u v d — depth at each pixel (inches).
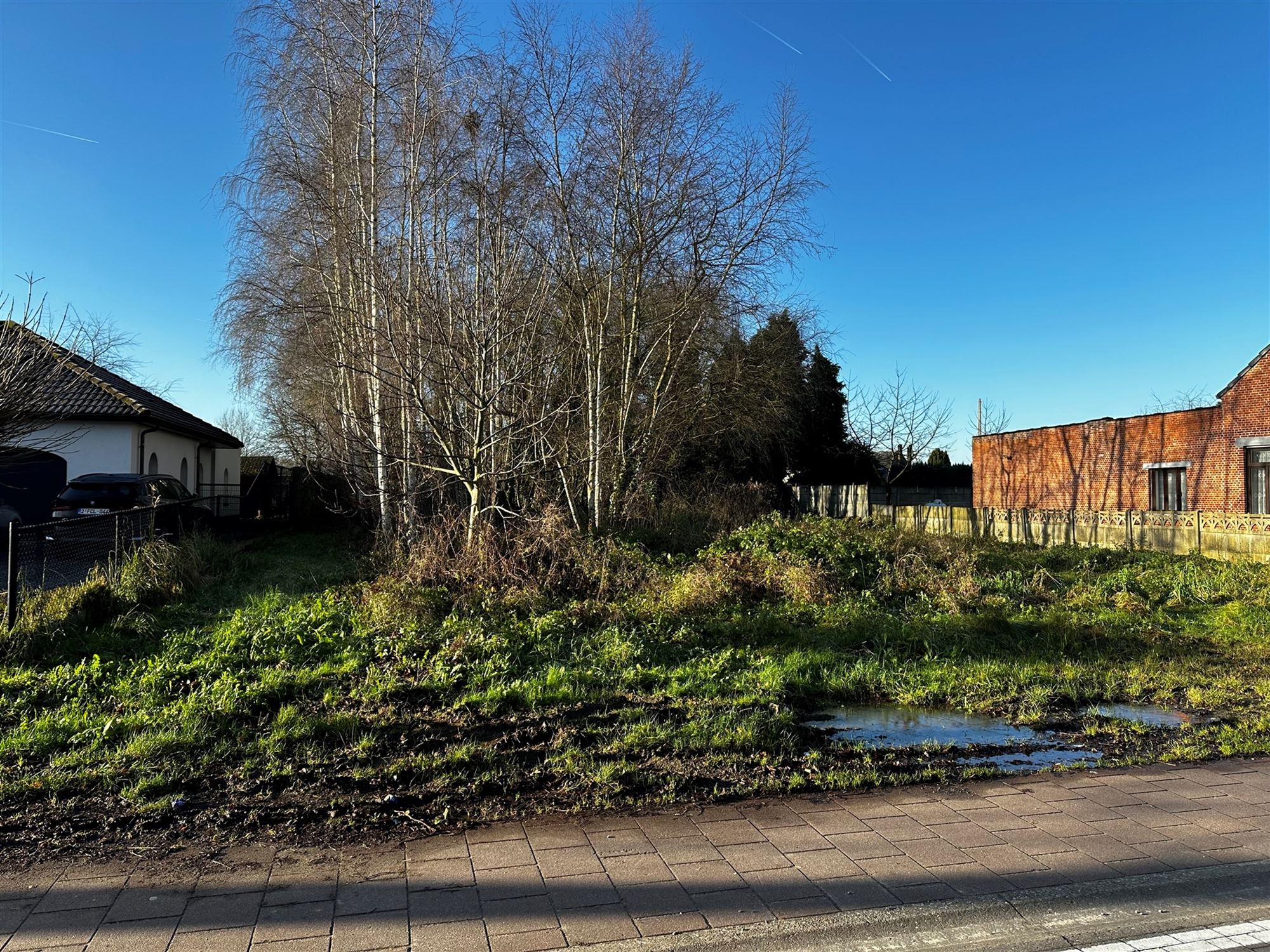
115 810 163.9
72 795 171.2
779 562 433.1
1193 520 619.8
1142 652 319.9
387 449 520.1
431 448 466.9
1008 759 204.5
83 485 601.9
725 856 147.2
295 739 199.3
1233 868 144.5
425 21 521.7
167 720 206.2
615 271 628.4
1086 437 1011.9
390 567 444.5
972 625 352.8
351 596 369.7
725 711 229.3
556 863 143.8
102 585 328.2
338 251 511.8
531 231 514.6
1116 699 260.7
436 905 128.6
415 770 183.8
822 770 192.1
